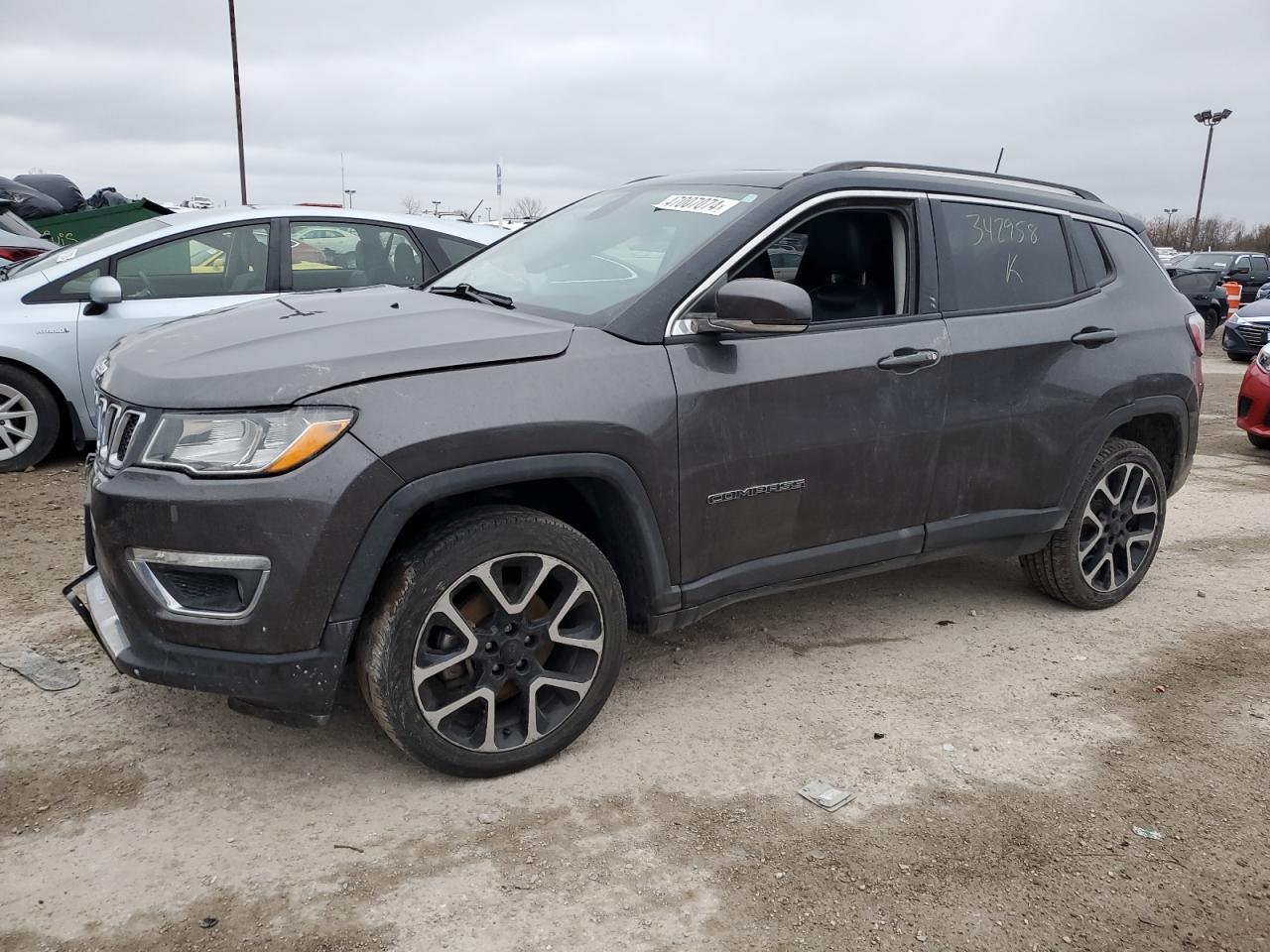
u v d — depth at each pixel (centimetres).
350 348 275
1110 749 332
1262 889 263
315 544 256
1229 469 785
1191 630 439
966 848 275
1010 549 416
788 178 359
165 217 679
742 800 294
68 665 363
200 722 328
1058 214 427
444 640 284
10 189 1506
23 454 632
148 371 280
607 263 351
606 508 308
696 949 233
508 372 282
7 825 270
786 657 396
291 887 250
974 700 364
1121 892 259
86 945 228
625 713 346
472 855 264
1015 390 390
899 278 373
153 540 260
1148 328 441
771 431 329
